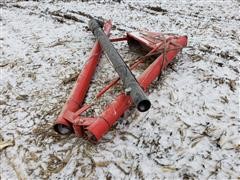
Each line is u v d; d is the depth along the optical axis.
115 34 5.90
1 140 3.51
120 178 2.93
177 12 6.95
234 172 2.87
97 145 3.27
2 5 8.27
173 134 3.32
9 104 4.09
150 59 4.66
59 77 4.55
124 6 7.57
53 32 6.22
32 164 3.18
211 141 3.20
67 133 3.35
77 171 3.04
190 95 3.86
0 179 3.05
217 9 7.00
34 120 3.76
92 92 4.08
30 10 7.70
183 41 4.38
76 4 7.97
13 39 6.02
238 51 4.89
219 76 4.19
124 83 3.27
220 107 3.63
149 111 3.63
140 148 3.20
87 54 5.15
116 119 3.22
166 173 2.93
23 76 4.67
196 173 2.90
